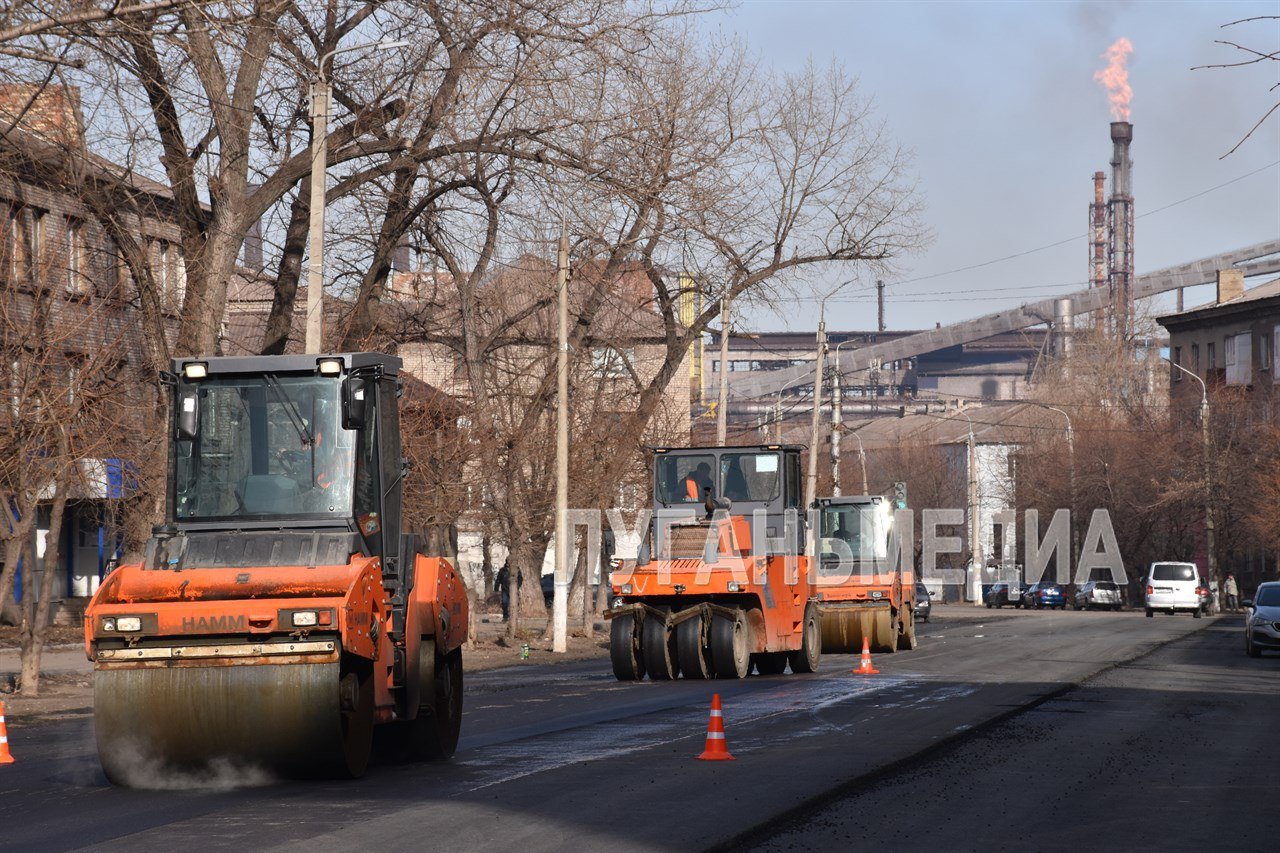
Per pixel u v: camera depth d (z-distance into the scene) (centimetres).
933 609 12575
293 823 1647
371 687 2019
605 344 6644
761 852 1507
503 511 5672
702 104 5331
